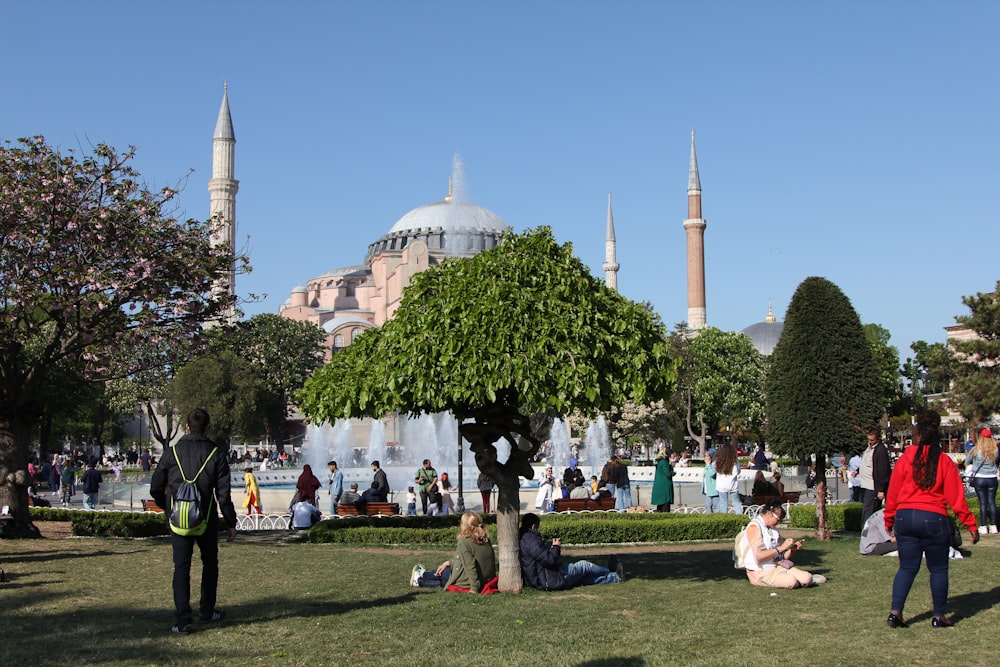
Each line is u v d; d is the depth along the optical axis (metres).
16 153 19.98
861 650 8.58
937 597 9.47
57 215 19.89
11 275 19.69
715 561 15.70
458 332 11.79
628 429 71.62
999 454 20.22
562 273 12.38
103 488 38.44
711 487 24.77
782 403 18.27
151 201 21.03
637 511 24.61
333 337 109.38
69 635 9.33
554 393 11.73
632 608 10.88
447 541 19.36
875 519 15.65
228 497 9.84
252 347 76.81
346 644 8.98
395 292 114.38
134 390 63.09
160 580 13.30
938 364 50.50
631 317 12.76
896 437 68.31
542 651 8.71
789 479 35.50
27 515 20.22
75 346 20.62
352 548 18.89
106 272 20.17
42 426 59.31
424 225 133.00
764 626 9.74
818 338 17.83
